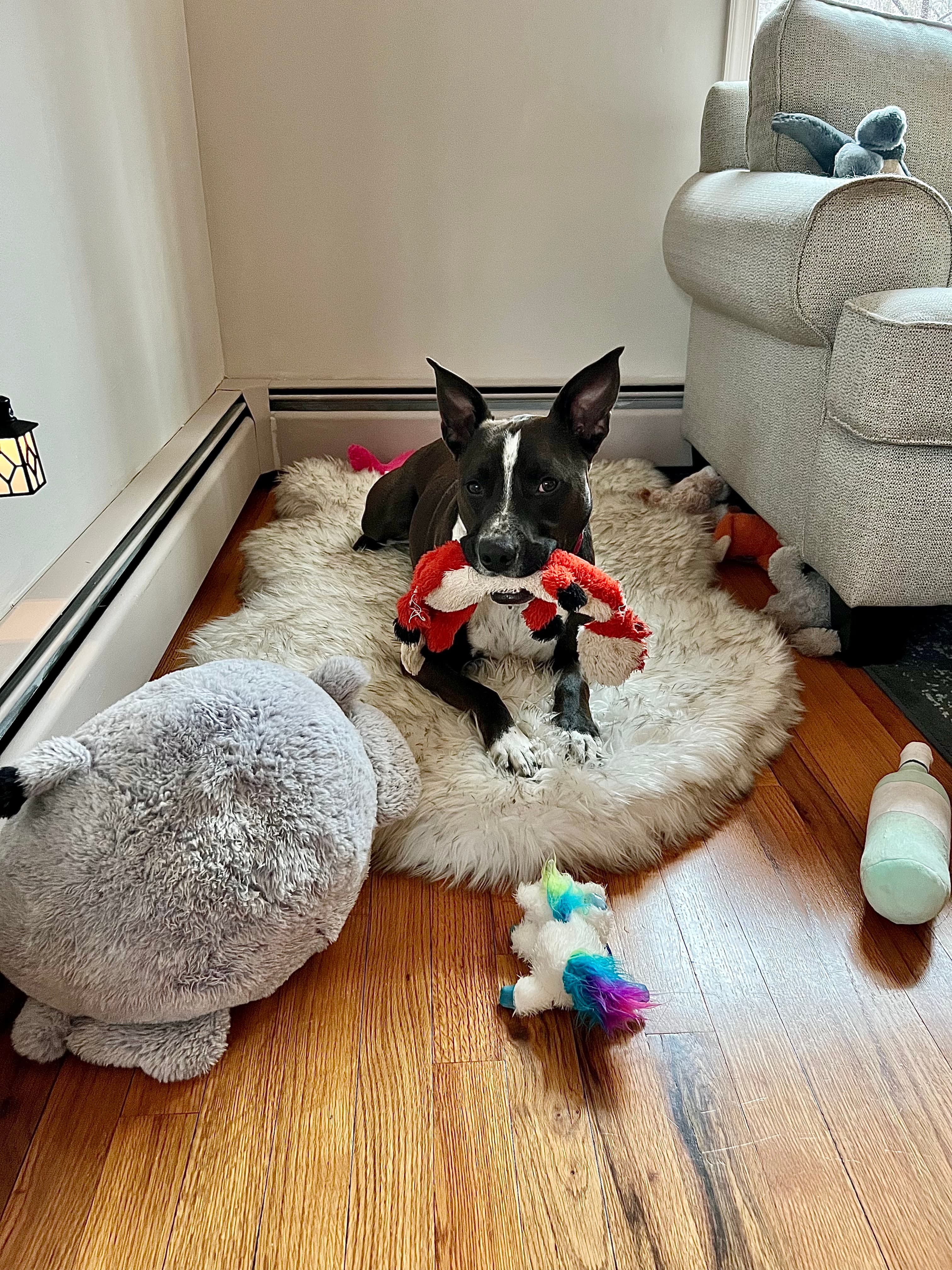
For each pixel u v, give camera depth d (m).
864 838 1.44
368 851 1.21
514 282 2.73
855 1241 0.91
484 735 1.53
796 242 1.70
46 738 1.23
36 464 1.02
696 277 2.24
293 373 2.84
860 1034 1.13
